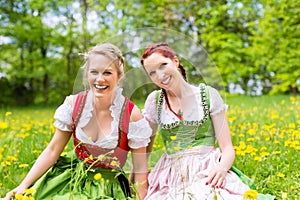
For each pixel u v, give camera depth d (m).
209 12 14.48
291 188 2.75
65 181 2.66
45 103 16.75
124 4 15.02
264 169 3.38
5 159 3.31
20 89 16.81
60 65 16.44
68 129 2.71
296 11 12.46
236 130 4.72
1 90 16.50
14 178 3.12
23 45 16.94
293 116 5.53
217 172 2.55
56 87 17.00
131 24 15.06
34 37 16.16
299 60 12.88
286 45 12.90
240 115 6.09
